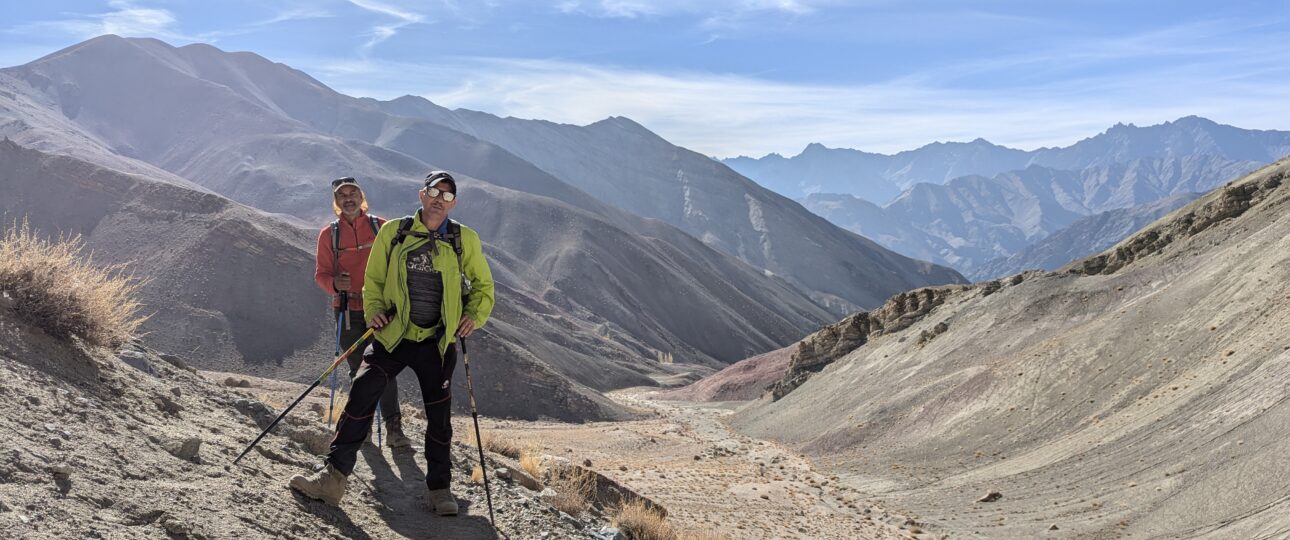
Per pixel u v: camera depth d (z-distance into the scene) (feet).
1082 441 139.03
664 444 188.44
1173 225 228.84
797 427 241.35
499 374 304.50
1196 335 152.15
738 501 101.50
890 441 190.29
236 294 327.88
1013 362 192.95
